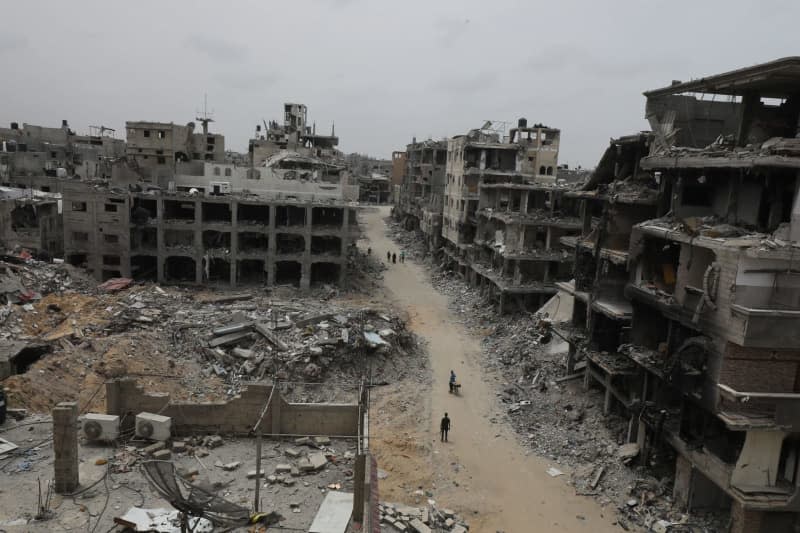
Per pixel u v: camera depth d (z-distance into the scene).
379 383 46.12
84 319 46.69
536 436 38.41
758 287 25.19
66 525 18.55
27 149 103.81
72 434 20.14
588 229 45.19
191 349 45.00
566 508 30.67
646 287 33.03
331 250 76.19
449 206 91.81
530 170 93.31
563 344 50.72
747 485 26.23
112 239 67.81
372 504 18.59
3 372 34.34
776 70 25.30
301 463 23.50
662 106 36.53
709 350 26.70
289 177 80.06
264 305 57.94
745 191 29.27
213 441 24.95
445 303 73.88
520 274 62.38
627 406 33.69
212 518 16.97
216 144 100.81
